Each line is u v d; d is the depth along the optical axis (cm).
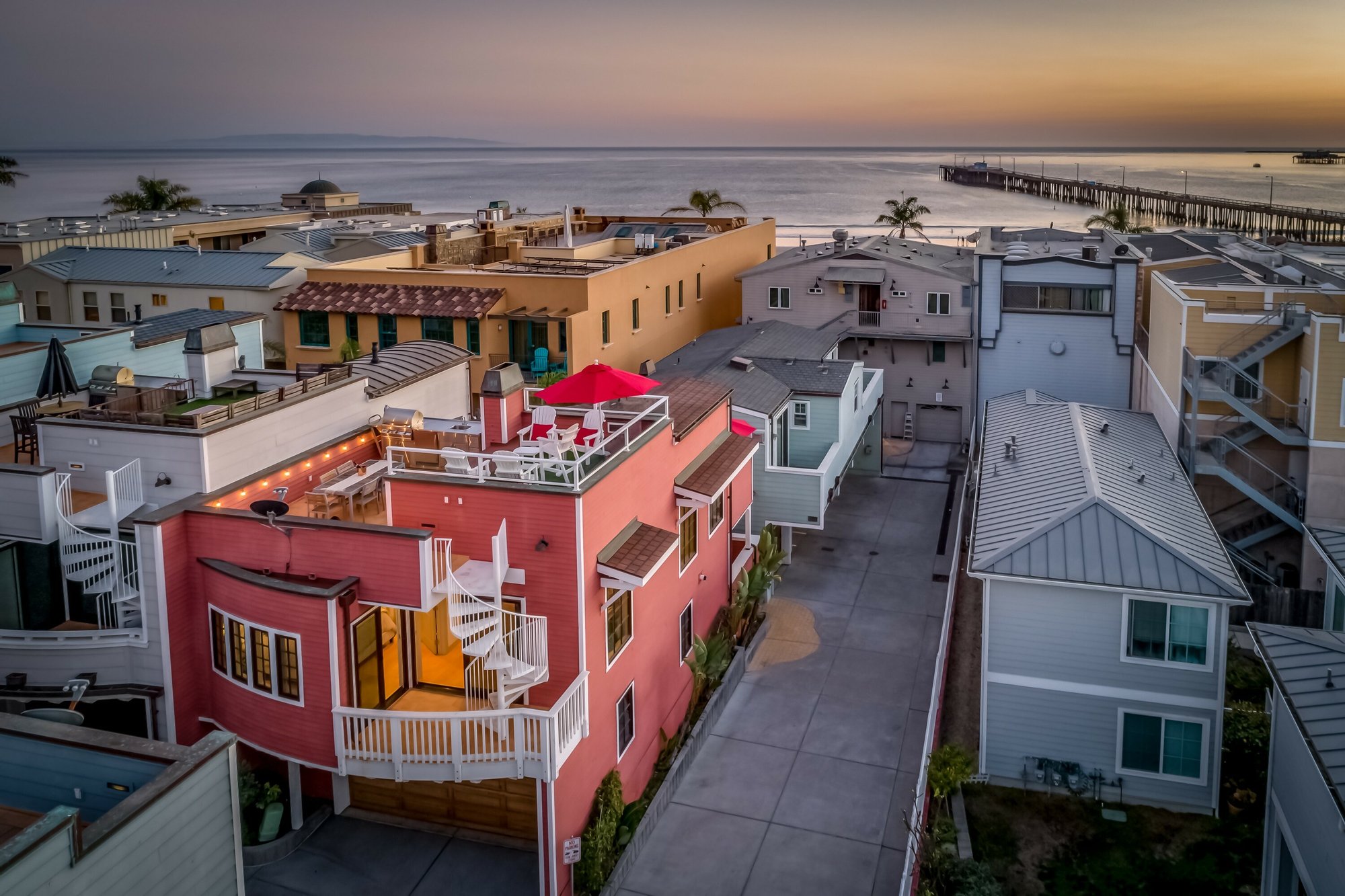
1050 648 2291
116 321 4881
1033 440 3262
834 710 2702
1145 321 4691
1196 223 18562
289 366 4700
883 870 2089
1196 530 2481
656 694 2394
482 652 1805
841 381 3719
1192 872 2062
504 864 2047
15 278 4947
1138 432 3459
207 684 2072
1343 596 2269
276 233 5872
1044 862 2105
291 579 1961
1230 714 2473
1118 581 2206
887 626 3166
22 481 2102
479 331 4447
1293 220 15738
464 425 2602
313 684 1894
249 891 1959
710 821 2245
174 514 1989
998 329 4784
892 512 4131
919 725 2625
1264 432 3322
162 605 1984
